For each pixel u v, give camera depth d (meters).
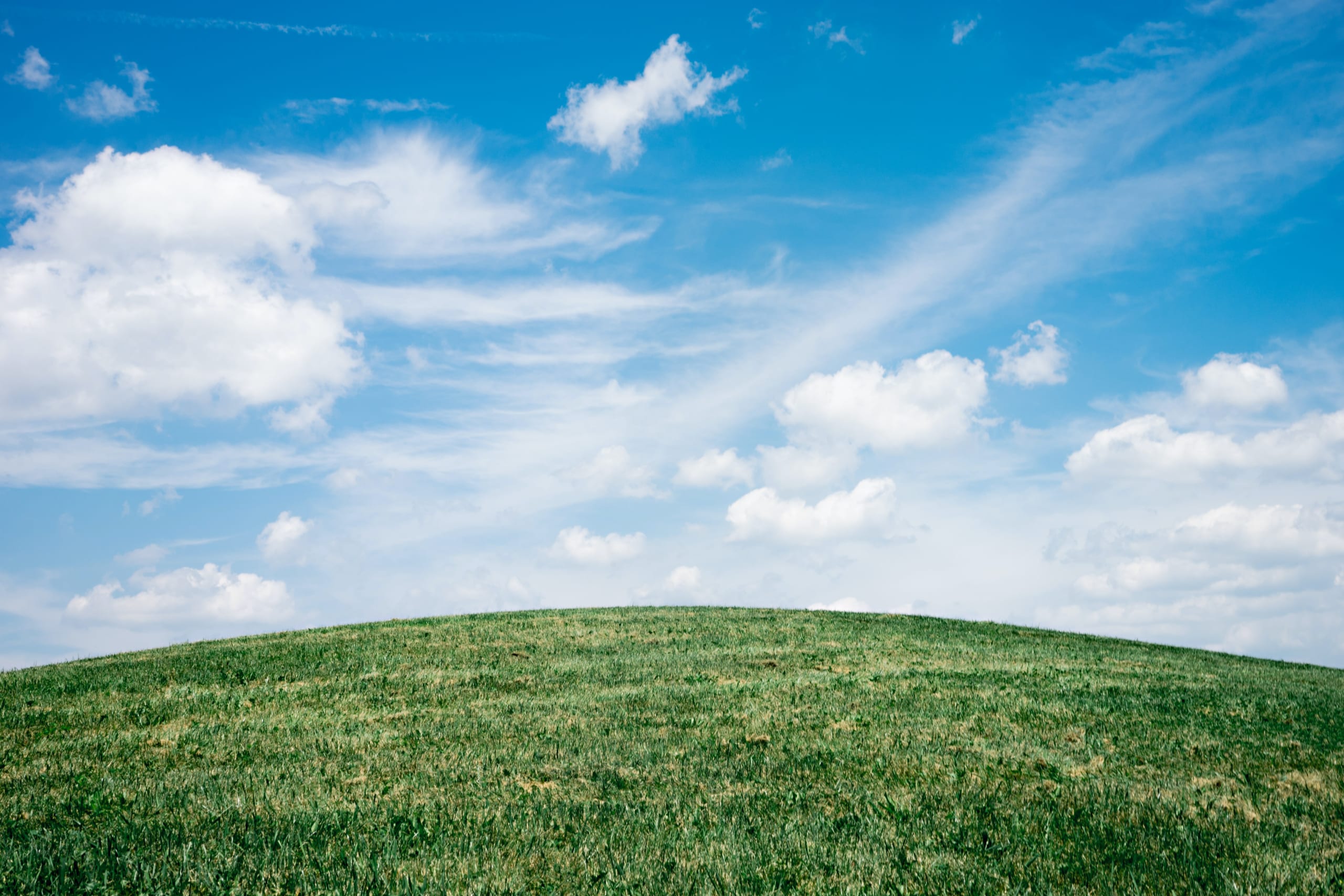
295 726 13.81
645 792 9.52
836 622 26.78
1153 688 16.59
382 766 10.93
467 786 9.83
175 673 18.75
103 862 7.16
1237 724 13.23
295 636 24.27
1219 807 9.05
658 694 16.20
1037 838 8.00
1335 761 10.98
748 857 7.45
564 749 11.71
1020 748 11.62
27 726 14.14
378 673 18.83
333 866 7.20
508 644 22.47
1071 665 19.81
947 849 7.75
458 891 6.75
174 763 11.40
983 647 22.56
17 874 6.91
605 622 26.30
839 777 10.19
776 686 16.86
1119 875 7.18
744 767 10.66
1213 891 6.87
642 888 6.83
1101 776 10.24
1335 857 7.62
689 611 29.55
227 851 7.53
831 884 6.94
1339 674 21.14
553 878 7.03
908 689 16.42
